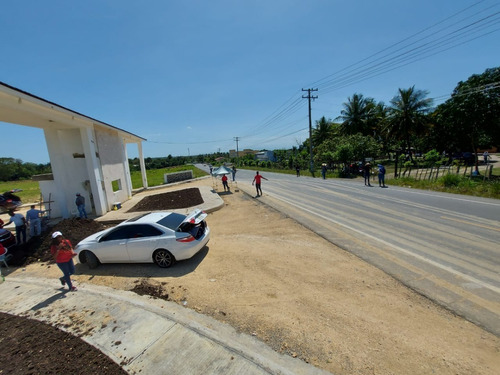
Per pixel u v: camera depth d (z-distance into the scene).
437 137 34.38
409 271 5.15
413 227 7.86
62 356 3.30
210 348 3.29
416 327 3.58
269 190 18.72
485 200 11.03
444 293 4.34
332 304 4.24
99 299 4.78
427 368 2.89
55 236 5.09
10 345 3.59
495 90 18.66
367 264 5.61
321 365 3.01
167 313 4.11
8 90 7.35
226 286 5.09
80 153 13.11
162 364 3.08
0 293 5.50
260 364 2.98
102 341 3.56
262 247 7.16
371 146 28.77
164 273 5.96
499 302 4.01
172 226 6.41
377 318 3.82
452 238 6.75
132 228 6.47
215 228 9.87
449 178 14.84
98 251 6.54
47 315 4.37
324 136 47.12
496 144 21.19
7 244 8.18
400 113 30.52
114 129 15.30
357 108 38.09
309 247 6.89
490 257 5.53
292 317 3.95
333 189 17.39
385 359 3.05
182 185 27.59
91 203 13.45
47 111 9.70
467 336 3.36
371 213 9.93
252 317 4.02
